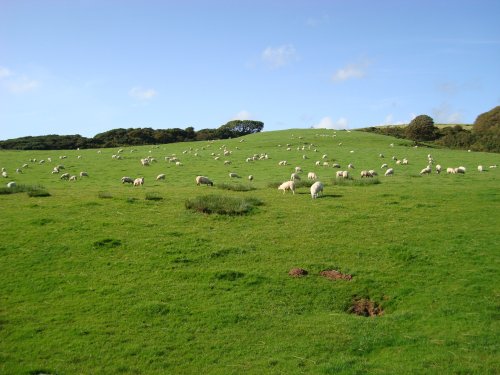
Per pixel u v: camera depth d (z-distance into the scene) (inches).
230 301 612.4
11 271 690.8
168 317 570.6
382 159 2330.2
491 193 1208.8
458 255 756.6
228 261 740.0
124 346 508.1
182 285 654.5
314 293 641.0
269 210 1031.6
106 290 636.7
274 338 529.7
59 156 2701.8
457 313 577.6
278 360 483.8
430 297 623.2
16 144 4645.7
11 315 567.8
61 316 568.1
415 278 682.8
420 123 4783.5
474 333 528.4
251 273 691.4
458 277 678.5
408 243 815.7
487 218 963.3
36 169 2092.8
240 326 553.6
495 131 4217.5
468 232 868.0
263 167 2105.1
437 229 892.0
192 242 813.9
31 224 891.4
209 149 3090.6
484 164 2161.7
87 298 614.5
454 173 1809.8
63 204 1061.8
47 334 527.8
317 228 901.8
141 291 635.5
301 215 992.2
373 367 470.6
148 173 1945.1
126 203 1077.1
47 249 770.2
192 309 591.2
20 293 626.8
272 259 749.9
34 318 562.9
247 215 987.3
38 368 463.2
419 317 574.2
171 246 791.7
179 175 1860.2
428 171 1804.9
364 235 861.2
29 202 1087.6
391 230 888.3
